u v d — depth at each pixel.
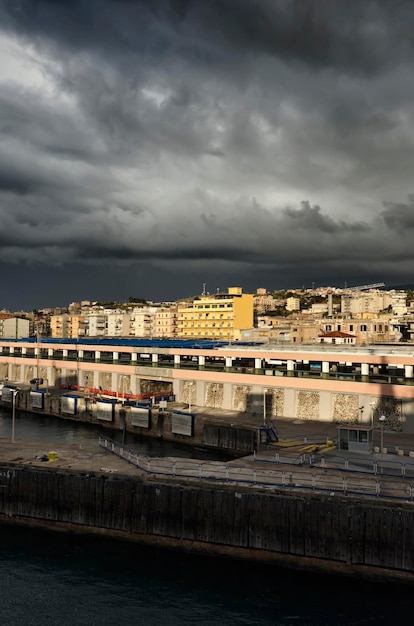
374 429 78.62
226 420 84.81
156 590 42.75
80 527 52.25
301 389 87.50
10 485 54.91
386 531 42.59
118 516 50.94
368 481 48.38
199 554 48.12
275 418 87.31
